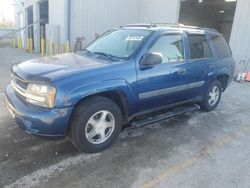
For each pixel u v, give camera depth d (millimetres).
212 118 5188
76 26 12898
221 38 5684
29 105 3104
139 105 3855
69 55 4094
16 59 13156
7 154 3326
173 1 12641
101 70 3311
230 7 19438
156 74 3877
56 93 2936
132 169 3166
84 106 3215
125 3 14086
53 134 3062
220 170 3268
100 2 13242
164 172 3145
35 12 18281
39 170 3025
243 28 9906
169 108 4695
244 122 5070
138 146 3768
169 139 4074
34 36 18484
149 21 14305
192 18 19547
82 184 2820
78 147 3322
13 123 4297
